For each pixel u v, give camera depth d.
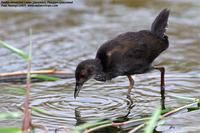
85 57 15.87
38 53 16.19
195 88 13.18
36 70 14.77
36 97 12.70
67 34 17.75
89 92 13.13
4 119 11.30
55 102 12.39
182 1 20.14
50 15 19.33
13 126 10.91
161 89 13.05
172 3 20.02
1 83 13.82
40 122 11.17
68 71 14.60
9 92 13.09
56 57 15.91
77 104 12.30
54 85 13.65
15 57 15.98
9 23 18.53
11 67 15.08
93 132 10.62
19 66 15.16
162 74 13.07
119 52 12.88
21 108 11.94
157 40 13.23
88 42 17.00
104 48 12.94
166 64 15.11
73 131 9.74
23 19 18.91
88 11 19.70
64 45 16.86
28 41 17.09
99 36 17.41
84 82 12.77
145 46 13.04
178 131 10.55
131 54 12.92
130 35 13.18
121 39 13.07
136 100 12.55
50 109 11.96
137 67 13.06
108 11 19.69
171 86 13.40
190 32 17.53
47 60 15.66
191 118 11.25
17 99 12.59
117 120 11.30
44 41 17.17
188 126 10.80
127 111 11.85
